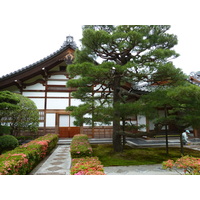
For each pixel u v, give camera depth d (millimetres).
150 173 4734
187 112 6059
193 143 10281
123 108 5688
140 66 5488
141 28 5953
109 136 12422
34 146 5543
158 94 5895
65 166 5570
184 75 5488
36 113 10273
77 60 7473
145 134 6328
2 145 6555
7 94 6949
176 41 6723
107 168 5195
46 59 11641
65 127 12109
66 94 12250
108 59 7219
